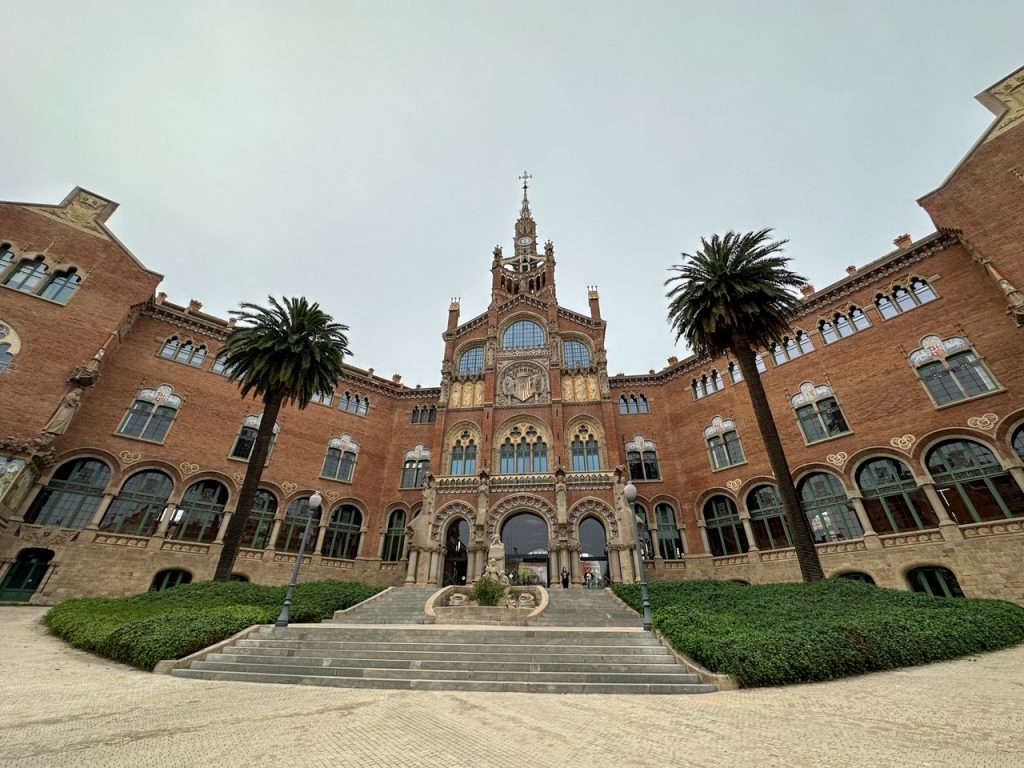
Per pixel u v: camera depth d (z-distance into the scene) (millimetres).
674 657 11578
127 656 12172
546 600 20484
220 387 34500
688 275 24719
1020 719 6254
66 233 30047
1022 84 24844
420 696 9438
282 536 33719
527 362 41156
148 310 33156
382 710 8086
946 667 10672
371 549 37562
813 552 18844
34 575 24547
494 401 39250
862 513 25828
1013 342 22844
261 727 6828
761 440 32031
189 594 18609
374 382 43531
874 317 28359
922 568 23203
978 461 22703
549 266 50000
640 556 15117
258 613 15703
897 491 25047
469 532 33438
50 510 25891
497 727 6922
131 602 18359
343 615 20500
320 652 12641
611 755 5523
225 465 32656
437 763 5277
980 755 4949
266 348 25625
